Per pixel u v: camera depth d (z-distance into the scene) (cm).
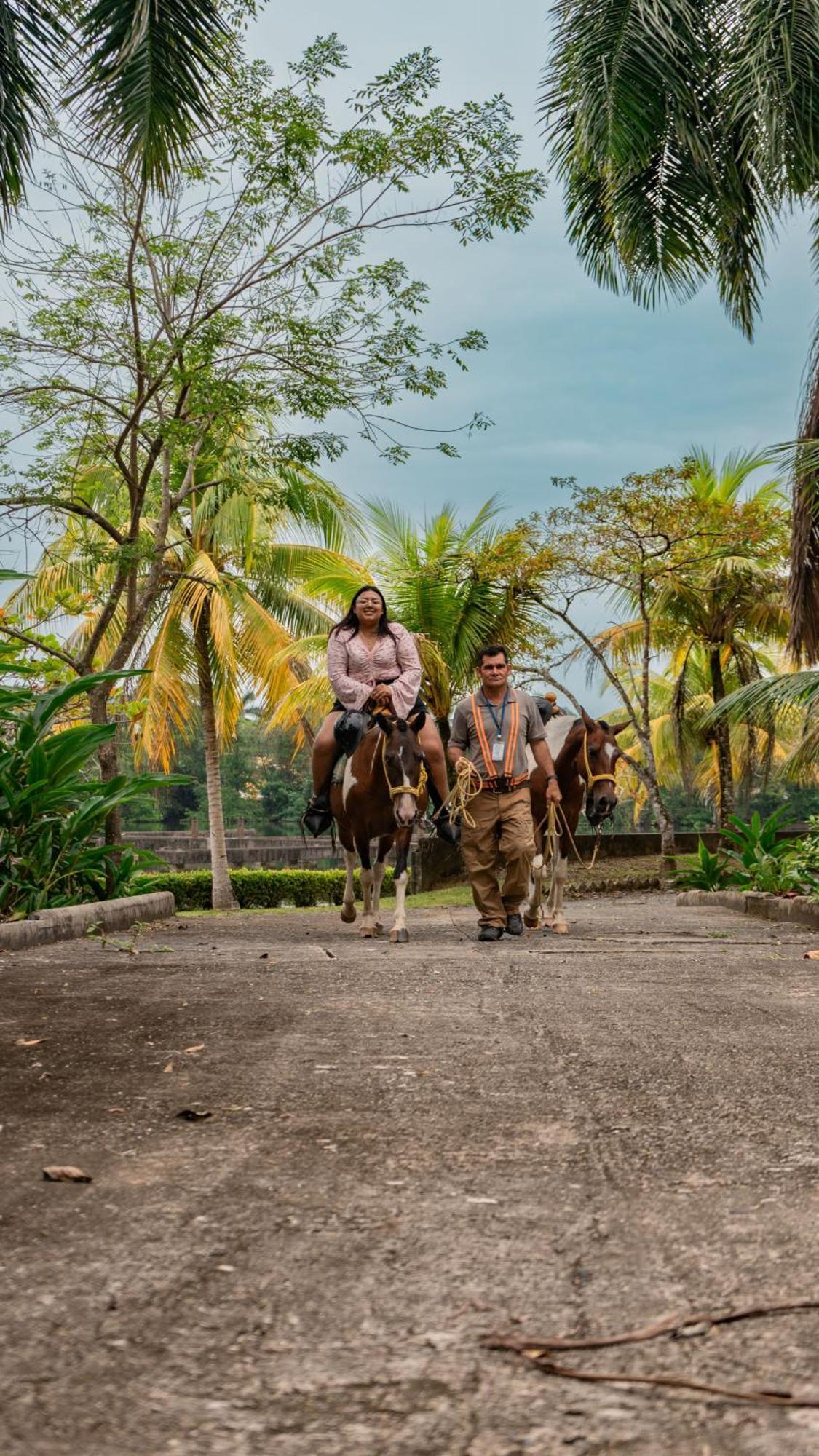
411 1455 147
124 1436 150
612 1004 521
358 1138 294
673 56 1113
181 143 845
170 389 1295
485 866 867
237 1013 485
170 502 1355
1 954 727
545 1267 208
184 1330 181
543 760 888
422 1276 204
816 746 2403
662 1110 324
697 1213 238
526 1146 287
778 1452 147
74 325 1215
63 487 1288
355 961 693
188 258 1198
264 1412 156
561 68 1188
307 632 2355
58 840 966
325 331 1184
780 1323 185
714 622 2431
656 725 3519
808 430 1068
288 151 1121
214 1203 243
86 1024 456
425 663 2178
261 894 2431
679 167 1219
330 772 930
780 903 1136
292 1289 197
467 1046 416
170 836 3509
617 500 2167
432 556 2272
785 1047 417
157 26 805
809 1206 242
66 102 820
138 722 2112
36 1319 185
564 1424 154
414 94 1126
